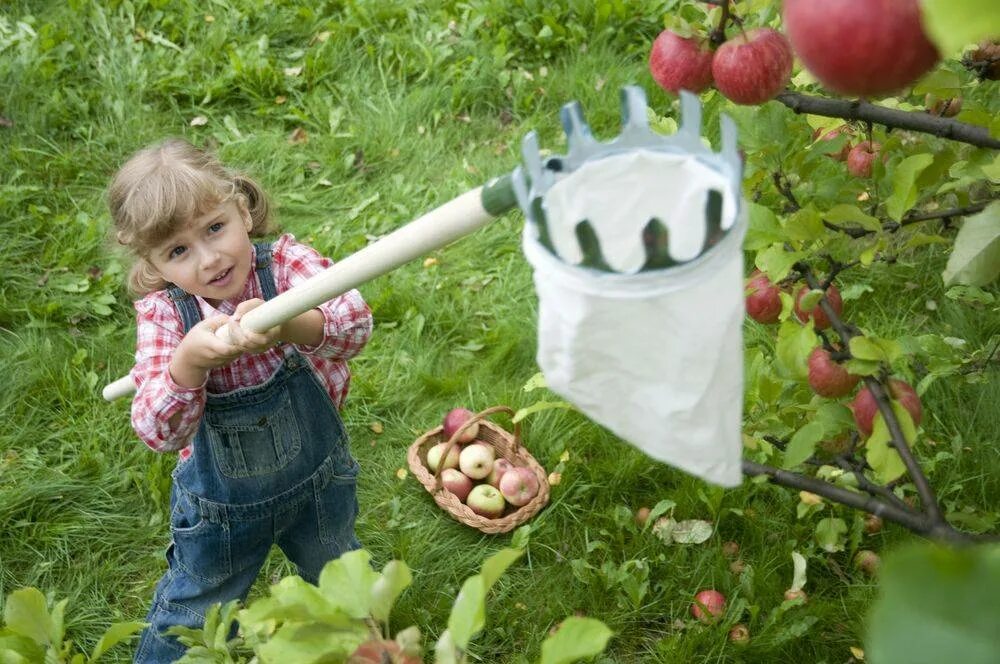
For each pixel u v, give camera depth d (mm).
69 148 4336
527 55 4715
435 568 2756
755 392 2047
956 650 500
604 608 2580
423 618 2592
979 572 511
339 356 2070
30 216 3945
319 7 5027
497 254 3816
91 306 3596
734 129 826
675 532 2689
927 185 1755
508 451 3029
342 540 2367
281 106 4582
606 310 772
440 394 3299
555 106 4465
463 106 4500
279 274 2125
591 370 810
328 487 2260
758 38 1316
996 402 2877
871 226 1530
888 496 1558
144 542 2895
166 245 1955
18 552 2828
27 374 3303
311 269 2109
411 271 3736
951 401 2910
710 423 824
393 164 4273
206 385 2057
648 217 888
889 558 530
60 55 4723
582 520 2809
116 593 2768
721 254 776
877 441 1430
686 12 1450
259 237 2354
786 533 2688
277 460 2127
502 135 4387
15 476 3027
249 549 2240
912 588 516
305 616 957
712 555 2631
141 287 2180
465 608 885
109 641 1167
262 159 4277
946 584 512
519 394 3184
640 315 773
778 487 2732
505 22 4832
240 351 1787
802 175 1807
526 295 3592
